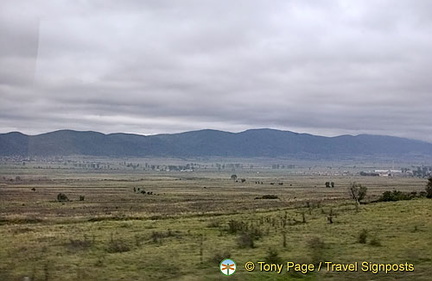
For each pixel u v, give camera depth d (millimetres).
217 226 31922
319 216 36562
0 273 16250
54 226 36031
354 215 35188
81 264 17797
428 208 36750
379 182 189750
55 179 162000
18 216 49562
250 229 28172
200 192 123438
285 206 59281
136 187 148250
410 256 17875
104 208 66312
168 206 70625
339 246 20562
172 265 17406
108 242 24281
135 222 37875
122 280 14992
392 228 26266
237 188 147500
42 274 16016
